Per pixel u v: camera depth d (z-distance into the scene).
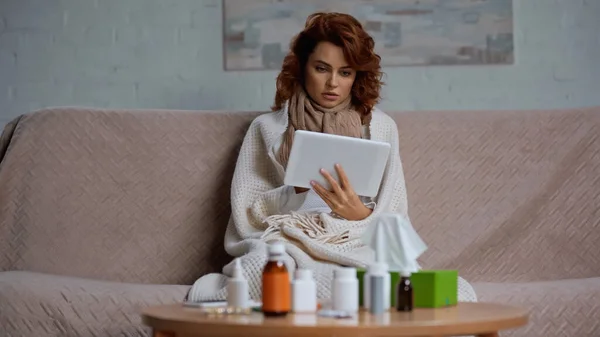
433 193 2.78
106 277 2.66
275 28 3.61
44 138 2.77
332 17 2.53
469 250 2.71
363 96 2.61
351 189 2.22
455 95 3.56
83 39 3.66
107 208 2.72
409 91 3.57
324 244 2.27
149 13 3.66
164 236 2.72
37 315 2.15
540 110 2.91
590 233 2.73
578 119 2.86
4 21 3.66
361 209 2.29
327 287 2.06
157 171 2.78
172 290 2.25
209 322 1.47
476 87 3.56
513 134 2.85
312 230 2.33
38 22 3.66
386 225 1.78
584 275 2.70
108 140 2.79
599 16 3.56
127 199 2.74
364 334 1.41
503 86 3.56
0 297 2.16
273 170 2.62
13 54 3.66
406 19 3.57
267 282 1.56
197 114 2.88
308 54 2.58
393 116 2.88
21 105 3.66
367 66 2.54
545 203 2.76
